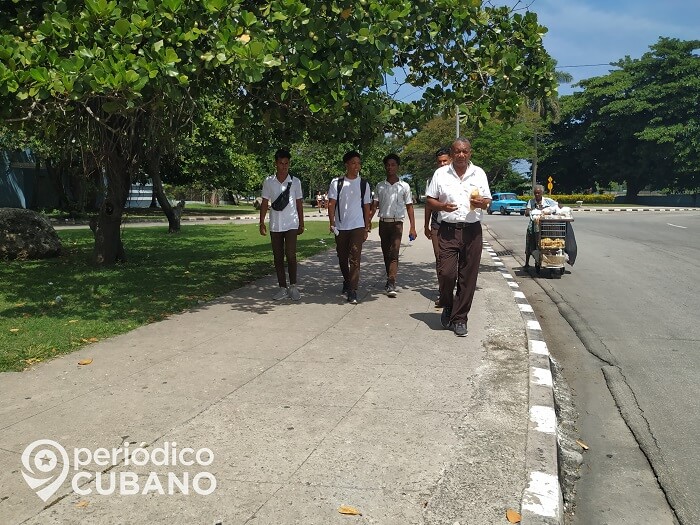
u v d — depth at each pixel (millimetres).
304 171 53906
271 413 3988
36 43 6316
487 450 3441
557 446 3648
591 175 63219
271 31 6695
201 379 4676
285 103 7613
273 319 6754
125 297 7941
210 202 63500
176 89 6324
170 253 13742
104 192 11156
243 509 2850
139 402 4188
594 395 4902
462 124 9031
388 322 6594
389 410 4031
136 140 10023
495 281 9555
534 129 49438
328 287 8938
